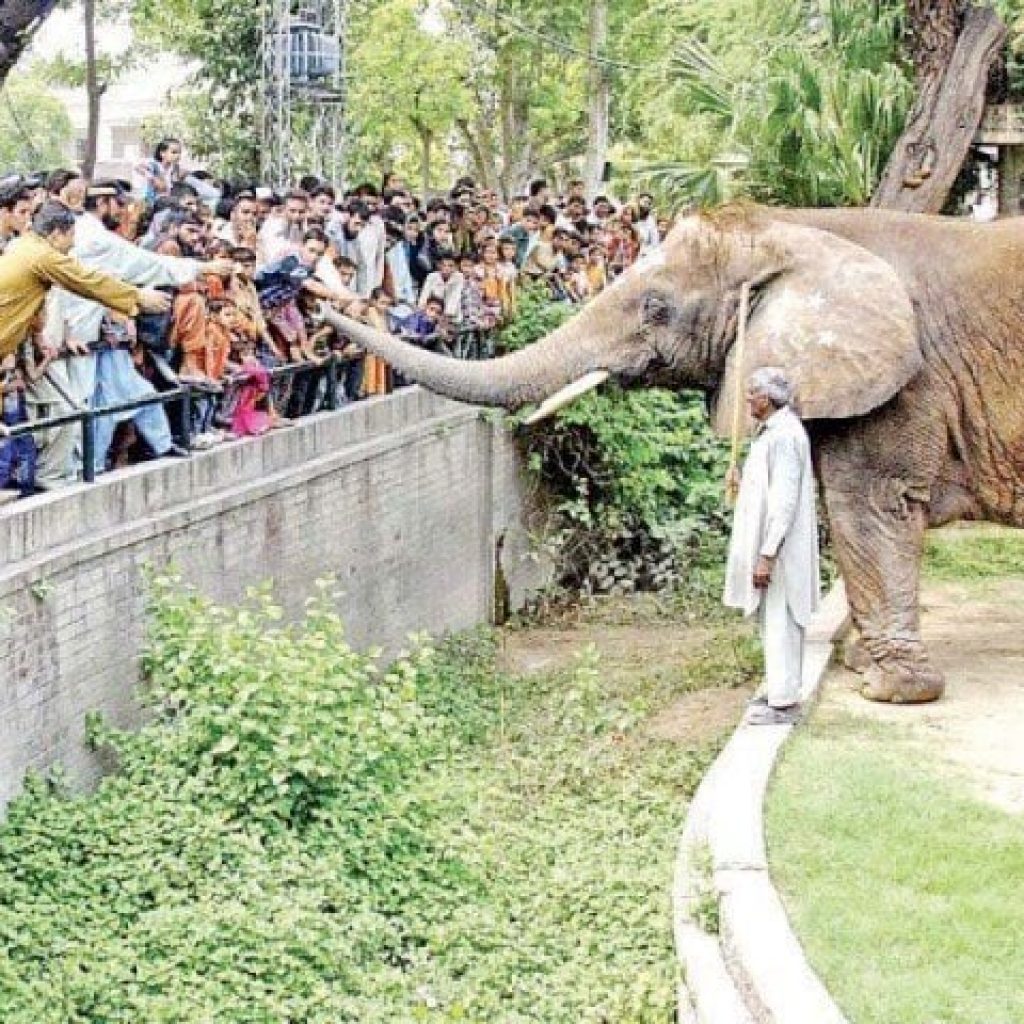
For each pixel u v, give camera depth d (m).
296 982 8.83
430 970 9.33
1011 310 11.61
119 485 11.02
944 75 18.53
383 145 38.06
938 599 14.11
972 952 7.48
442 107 35.03
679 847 9.58
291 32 25.38
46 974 8.53
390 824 10.34
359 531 14.57
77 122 51.81
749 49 19.95
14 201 11.13
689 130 19.67
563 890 9.96
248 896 9.41
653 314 11.70
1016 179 20.50
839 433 11.48
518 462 18.09
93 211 11.66
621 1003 8.70
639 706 13.07
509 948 9.45
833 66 19.52
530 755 12.65
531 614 18.09
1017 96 19.33
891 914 7.84
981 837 8.76
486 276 17.12
